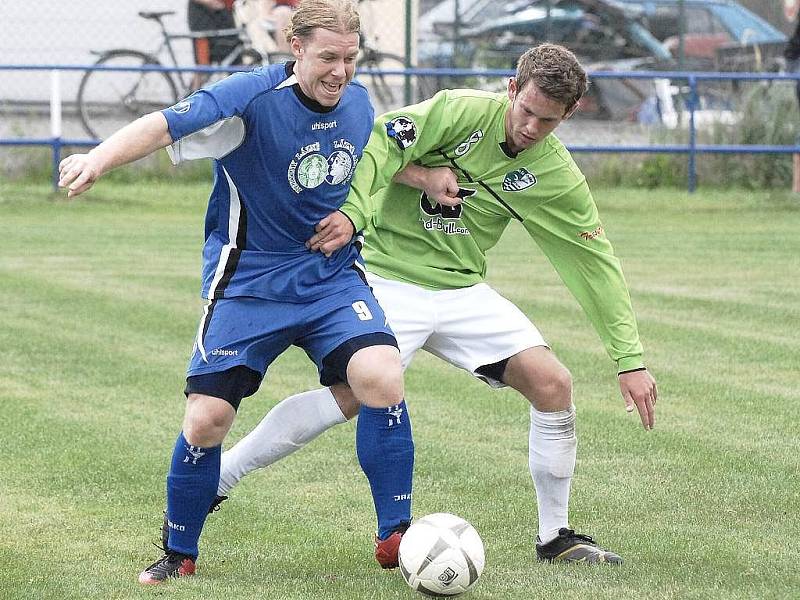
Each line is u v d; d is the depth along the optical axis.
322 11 10.26
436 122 11.57
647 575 11.21
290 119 10.54
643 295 27.61
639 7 55.62
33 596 10.60
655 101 50.56
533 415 11.78
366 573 11.34
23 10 48.22
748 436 16.55
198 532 11.23
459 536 10.48
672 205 44.59
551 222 11.95
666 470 14.97
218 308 10.91
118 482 14.34
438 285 12.05
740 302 26.75
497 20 54.66
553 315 25.23
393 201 12.18
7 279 28.72
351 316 11.00
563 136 48.97
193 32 49.25
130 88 47.72
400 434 11.01
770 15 61.84
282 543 12.30
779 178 48.50
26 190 44.00
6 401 18.03
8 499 13.62
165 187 46.16
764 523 12.95
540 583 10.98
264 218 10.85
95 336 22.72
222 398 10.77
